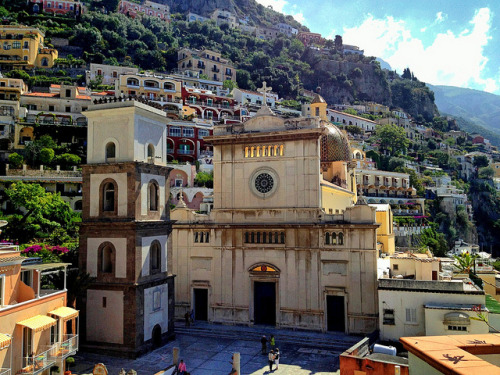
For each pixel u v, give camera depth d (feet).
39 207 194.80
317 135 157.99
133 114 133.90
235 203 168.14
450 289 130.93
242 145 168.45
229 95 524.93
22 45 475.31
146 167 137.90
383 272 162.71
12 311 94.99
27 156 274.77
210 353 135.13
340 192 209.97
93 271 135.13
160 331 140.26
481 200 650.43
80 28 554.46
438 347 48.49
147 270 135.64
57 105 356.18
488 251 611.47
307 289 155.84
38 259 125.49
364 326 147.95
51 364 101.55
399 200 455.63
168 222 145.59
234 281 165.07
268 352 135.23
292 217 159.94
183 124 369.71
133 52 598.75
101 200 136.26
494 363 49.42
